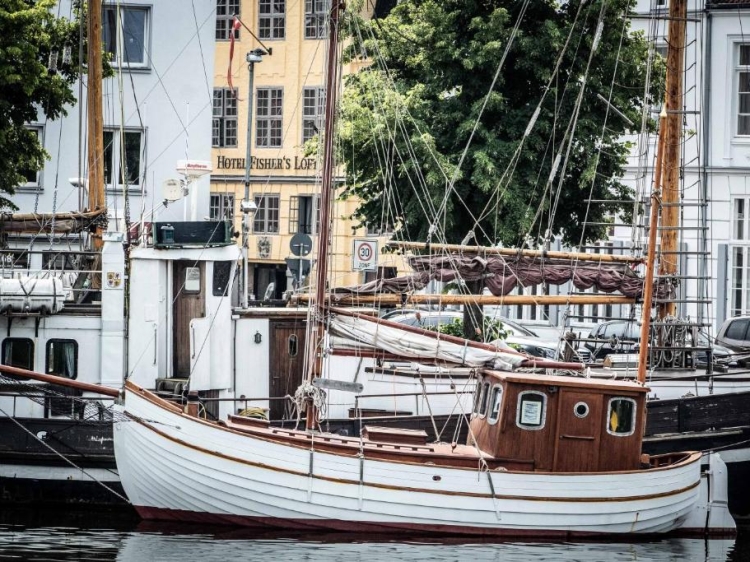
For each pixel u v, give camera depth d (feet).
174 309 146.00
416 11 190.90
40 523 130.52
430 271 140.15
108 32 246.06
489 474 125.29
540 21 183.01
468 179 180.14
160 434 127.34
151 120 247.09
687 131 177.27
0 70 167.63
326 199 133.18
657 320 150.61
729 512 135.64
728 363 163.53
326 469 124.98
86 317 142.82
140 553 116.67
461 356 130.11
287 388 149.69
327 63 136.05
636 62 181.98
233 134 305.94
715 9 225.97
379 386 148.36
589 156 180.55
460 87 187.42
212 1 249.55
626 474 127.24
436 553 118.83
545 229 182.91
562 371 133.28
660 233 157.28
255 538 123.54
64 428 139.23
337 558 115.85
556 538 126.31
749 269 225.56
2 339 142.72
